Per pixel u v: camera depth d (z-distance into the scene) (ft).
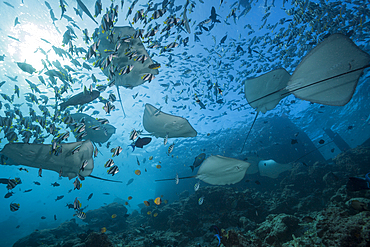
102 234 18.84
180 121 17.65
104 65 16.11
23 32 31.32
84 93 14.97
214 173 16.06
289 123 57.93
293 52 28.58
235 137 64.85
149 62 19.11
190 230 25.89
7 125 17.08
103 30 15.23
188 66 36.24
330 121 86.22
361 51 12.55
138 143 15.15
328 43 13.01
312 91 15.21
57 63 22.22
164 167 85.30
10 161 14.06
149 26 20.03
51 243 29.37
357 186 12.66
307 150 48.91
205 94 37.83
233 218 24.64
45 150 12.80
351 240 9.83
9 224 81.61
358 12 23.45
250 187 41.06
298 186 30.76
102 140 29.68
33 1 28.37
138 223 39.11
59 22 31.07
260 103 23.72
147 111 18.39
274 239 15.24
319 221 12.67
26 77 36.52
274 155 48.65
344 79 13.97
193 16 36.91
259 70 31.91
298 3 23.71
